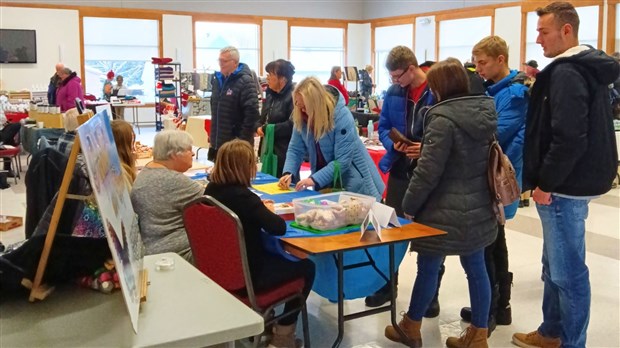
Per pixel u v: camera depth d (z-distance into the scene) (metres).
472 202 2.60
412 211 2.66
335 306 3.54
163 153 2.80
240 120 4.53
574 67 2.34
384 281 2.97
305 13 15.57
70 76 8.80
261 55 15.17
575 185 2.44
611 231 5.29
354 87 13.13
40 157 2.48
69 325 1.23
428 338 3.07
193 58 14.43
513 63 12.21
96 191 1.04
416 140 3.26
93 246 1.35
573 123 2.33
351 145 3.10
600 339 3.08
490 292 2.82
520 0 11.98
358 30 16.31
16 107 9.58
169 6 14.02
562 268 2.56
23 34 12.56
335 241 2.38
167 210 2.71
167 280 1.55
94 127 1.21
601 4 10.59
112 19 13.46
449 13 13.56
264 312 2.50
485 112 2.57
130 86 13.91
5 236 4.82
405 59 3.23
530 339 2.96
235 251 2.38
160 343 1.18
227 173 2.48
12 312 1.28
